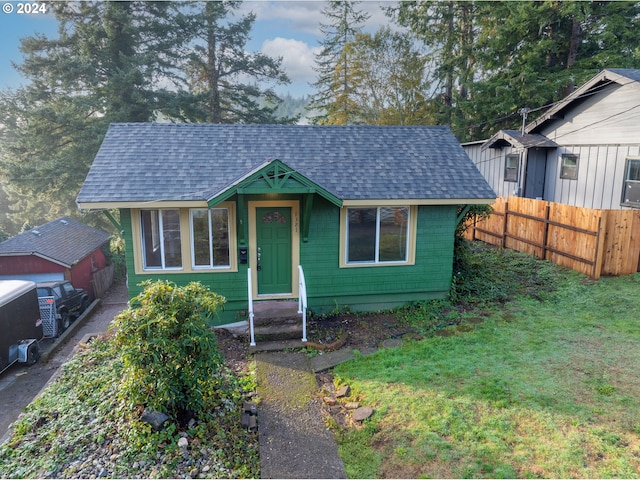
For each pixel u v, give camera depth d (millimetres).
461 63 26000
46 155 24359
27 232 17406
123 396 6117
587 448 5062
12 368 11273
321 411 6289
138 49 25078
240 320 9891
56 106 24516
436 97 29062
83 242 18922
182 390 5973
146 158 10008
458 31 26453
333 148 10992
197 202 8945
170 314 5797
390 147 11242
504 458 5008
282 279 10109
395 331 9195
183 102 24797
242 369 7656
